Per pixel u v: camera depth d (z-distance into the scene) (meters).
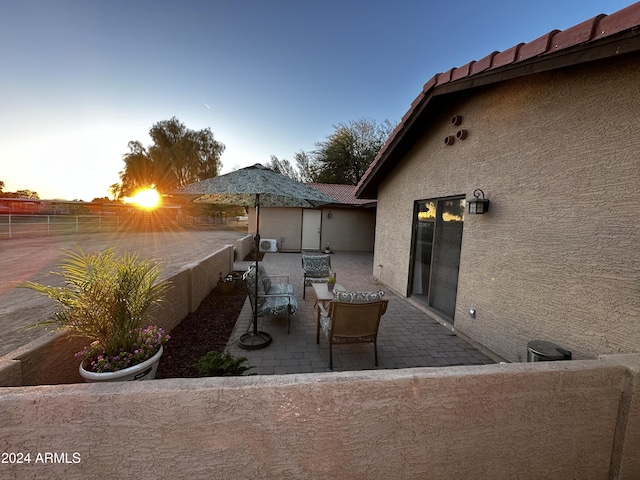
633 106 2.26
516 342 3.36
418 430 1.38
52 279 7.12
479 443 1.44
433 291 5.31
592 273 2.55
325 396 1.29
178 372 3.12
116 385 1.25
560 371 1.49
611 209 2.41
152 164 29.30
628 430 1.55
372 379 1.33
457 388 1.40
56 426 1.18
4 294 6.00
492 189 3.76
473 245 4.11
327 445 1.31
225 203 5.07
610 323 2.41
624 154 2.32
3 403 1.15
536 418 1.49
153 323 3.45
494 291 3.72
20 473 1.19
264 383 1.28
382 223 7.88
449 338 4.38
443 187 4.87
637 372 1.52
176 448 1.24
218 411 1.24
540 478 1.53
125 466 1.22
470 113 4.18
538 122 3.09
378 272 8.23
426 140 5.44
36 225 23.14
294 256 13.07
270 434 1.27
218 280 6.93
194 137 31.42
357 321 3.44
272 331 4.52
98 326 2.34
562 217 2.82
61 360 2.29
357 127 24.64
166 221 33.03
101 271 2.46
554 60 2.47
